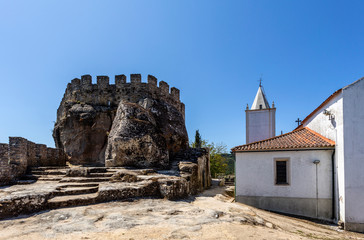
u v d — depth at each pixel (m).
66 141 22.98
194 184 14.55
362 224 9.90
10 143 11.59
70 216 6.89
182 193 10.50
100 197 8.64
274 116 31.70
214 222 6.76
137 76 23.23
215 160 38.97
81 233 5.60
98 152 22.53
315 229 9.18
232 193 17.98
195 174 15.14
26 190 8.59
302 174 11.74
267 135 31.61
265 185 12.20
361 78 10.50
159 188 10.01
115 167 13.79
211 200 10.55
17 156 11.76
